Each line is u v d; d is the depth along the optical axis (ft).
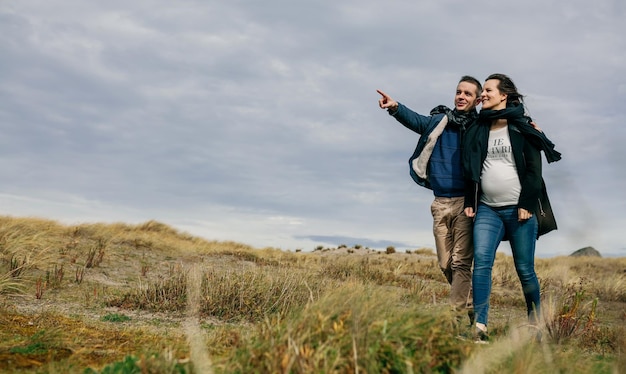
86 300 21.98
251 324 19.40
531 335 14.07
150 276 30.17
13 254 27.07
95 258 32.07
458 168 16.99
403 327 10.07
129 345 13.96
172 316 20.30
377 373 8.93
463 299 16.70
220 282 22.80
